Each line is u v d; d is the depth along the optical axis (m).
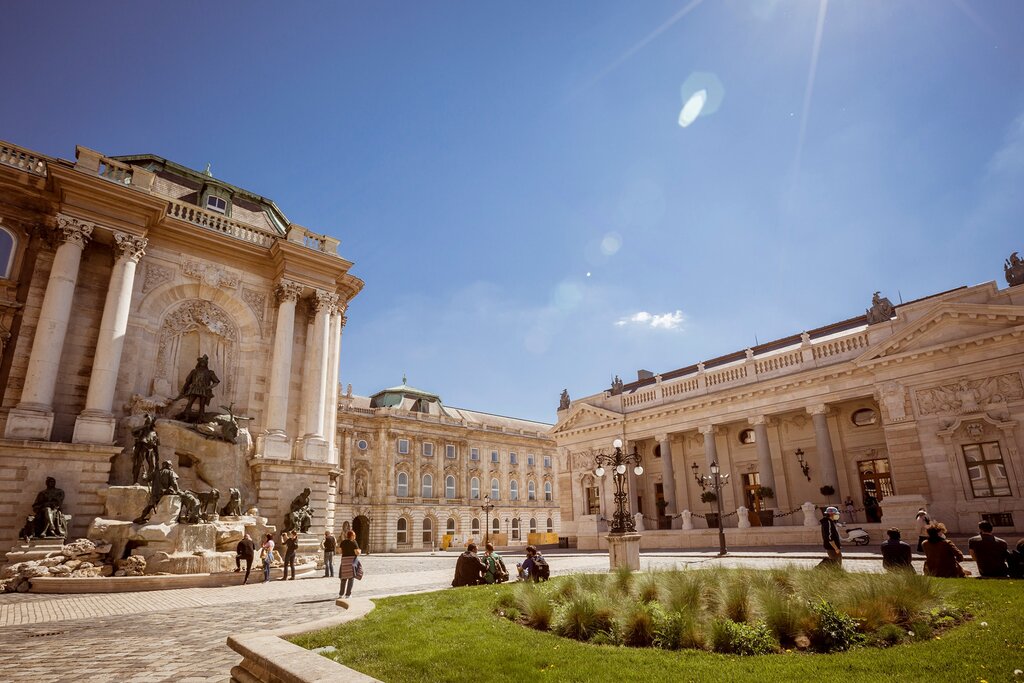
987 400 27.41
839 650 6.84
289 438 28.83
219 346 29.89
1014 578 11.61
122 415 25.48
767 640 7.09
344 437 64.94
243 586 18.33
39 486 20.86
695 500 40.53
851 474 33.72
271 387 29.34
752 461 38.41
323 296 32.19
